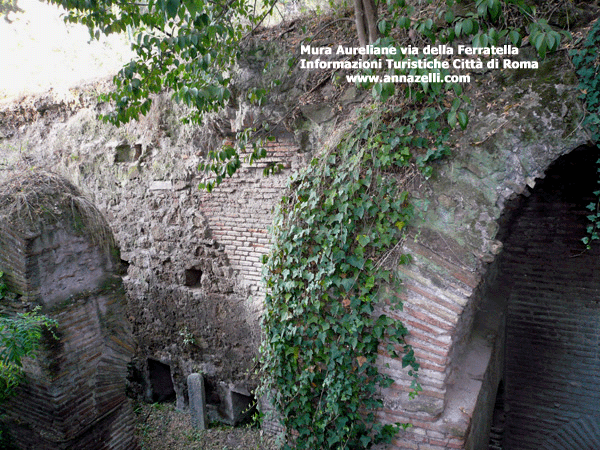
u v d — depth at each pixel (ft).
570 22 11.57
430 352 12.69
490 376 17.80
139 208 23.56
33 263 14.07
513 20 12.01
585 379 22.61
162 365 26.71
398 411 13.34
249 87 17.61
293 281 14.11
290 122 17.34
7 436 17.08
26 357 14.84
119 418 17.75
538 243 22.94
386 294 12.94
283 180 18.66
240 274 20.88
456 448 12.74
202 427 22.90
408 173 12.84
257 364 21.07
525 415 24.16
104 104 23.68
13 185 15.02
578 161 17.17
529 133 11.64
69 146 25.54
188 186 21.49
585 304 22.30
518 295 23.82
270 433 22.09
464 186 12.34
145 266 24.12
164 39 14.17
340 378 13.53
